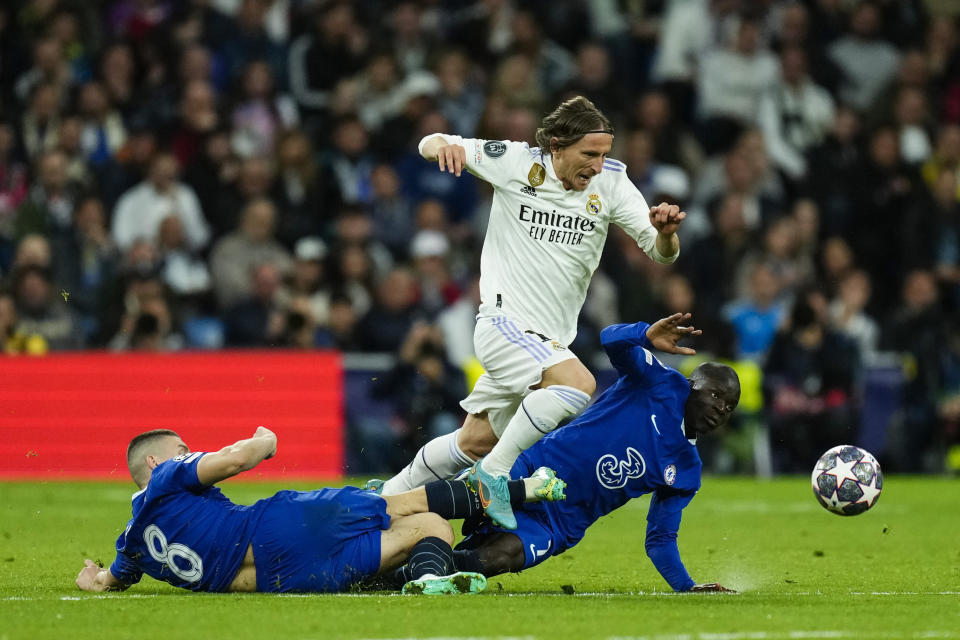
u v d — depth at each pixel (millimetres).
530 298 20297
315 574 17531
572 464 18828
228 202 49031
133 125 51344
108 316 44000
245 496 35406
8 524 29031
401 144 51750
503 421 20672
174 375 42312
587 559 23750
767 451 44969
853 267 53469
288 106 53906
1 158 49969
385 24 55469
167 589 18547
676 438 18750
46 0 54312
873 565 22906
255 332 43500
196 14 54719
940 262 52312
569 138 19797
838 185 53969
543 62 55719
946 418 46406
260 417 42344
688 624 15211
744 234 49719
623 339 18312
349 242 46719
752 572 21859
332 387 42594
